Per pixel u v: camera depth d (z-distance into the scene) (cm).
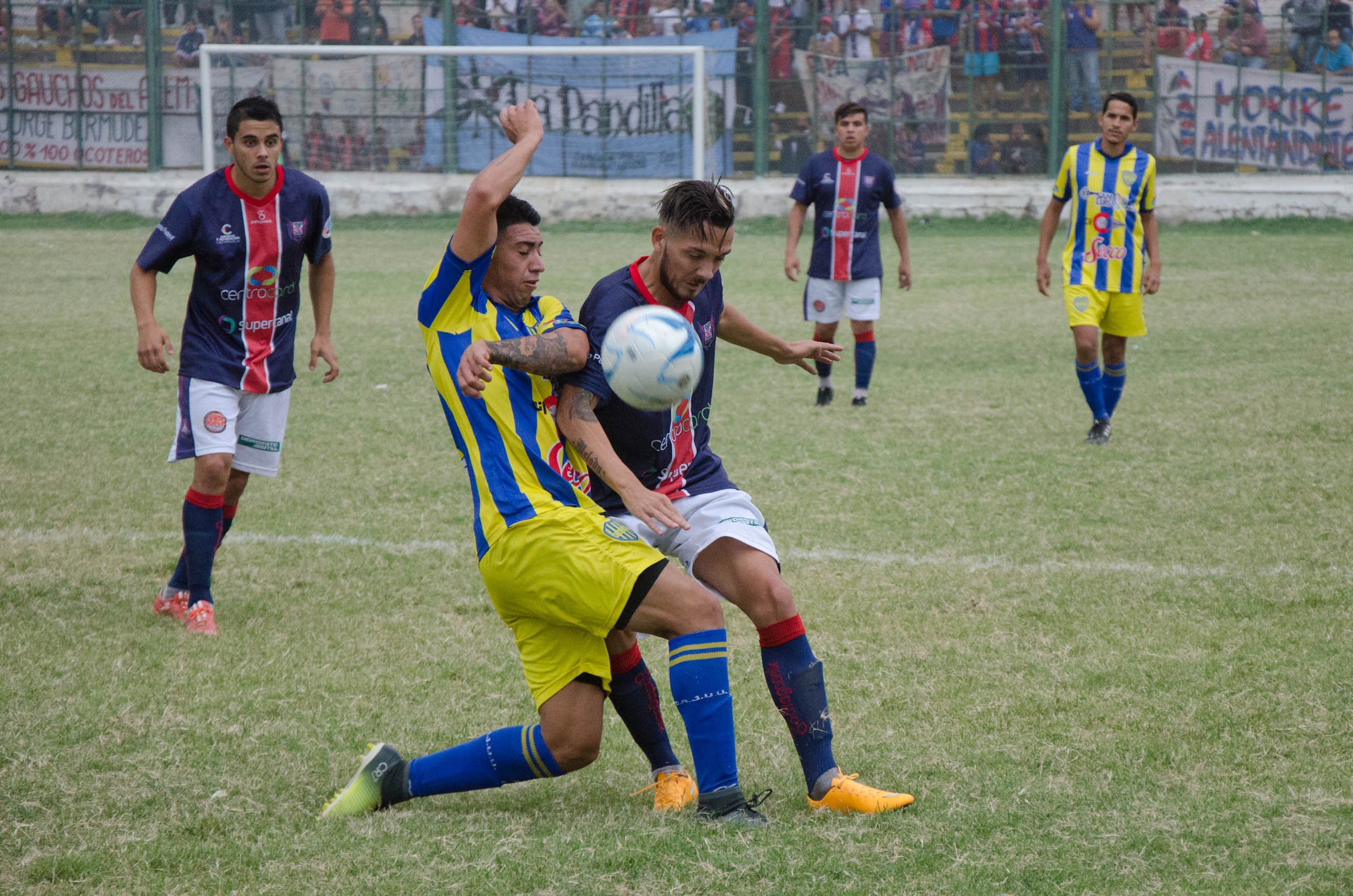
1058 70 4331
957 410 1587
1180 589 891
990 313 2438
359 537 1066
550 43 4478
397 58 4441
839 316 1639
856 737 655
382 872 512
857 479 1246
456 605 898
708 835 539
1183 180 4259
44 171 4544
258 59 4459
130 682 738
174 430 1462
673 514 540
